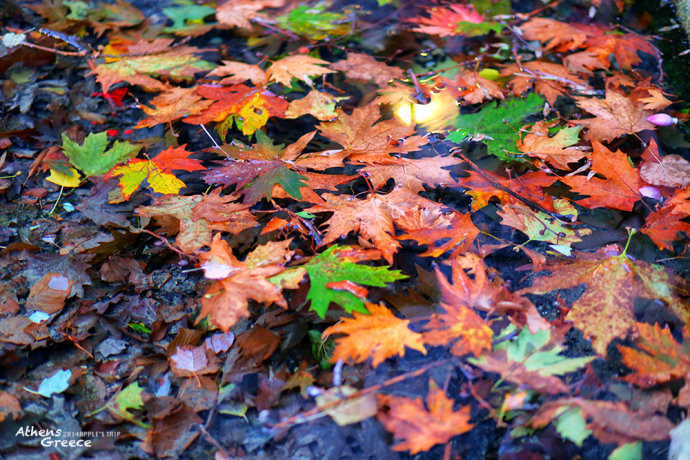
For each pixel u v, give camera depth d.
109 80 1.59
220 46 1.70
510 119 1.53
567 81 1.59
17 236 1.38
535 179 1.42
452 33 1.71
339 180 1.40
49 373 1.25
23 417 1.21
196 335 1.27
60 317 1.30
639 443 1.17
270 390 1.22
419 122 1.54
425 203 1.38
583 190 1.40
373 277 1.26
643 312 1.27
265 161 1.42
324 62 1.61
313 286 1.26
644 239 1.35
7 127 1.54
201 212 1.37
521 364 1.21
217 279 1.28
